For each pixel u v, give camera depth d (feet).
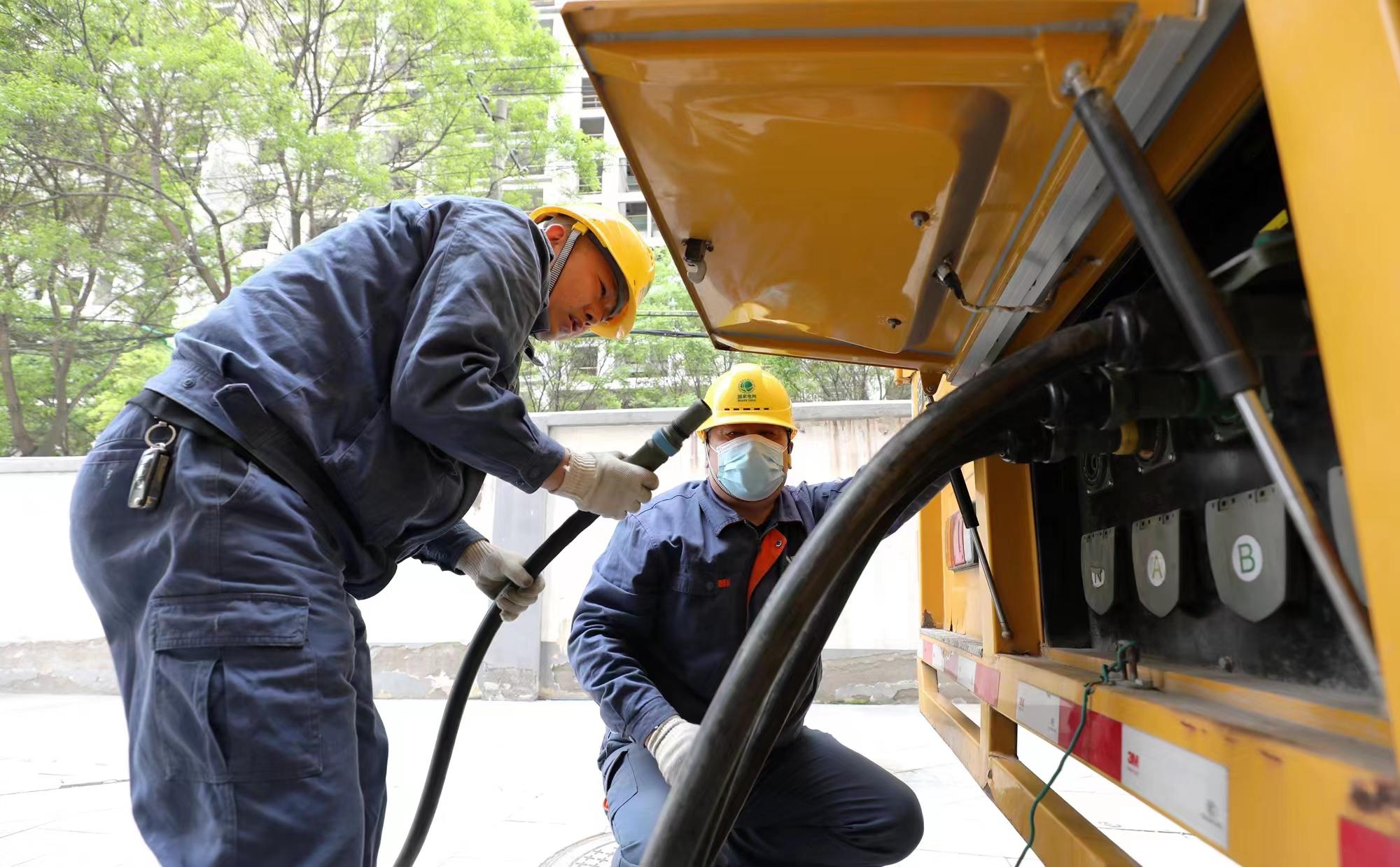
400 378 4.11
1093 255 3.59
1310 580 2.72
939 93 2.71
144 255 49.49
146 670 3.64
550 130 53.62
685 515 6.55
